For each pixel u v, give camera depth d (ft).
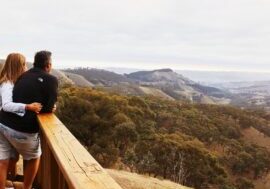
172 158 144.15
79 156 6.70
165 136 163.94
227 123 309.01
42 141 11.93
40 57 10.93
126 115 163.84
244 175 229.25
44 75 10.77
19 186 12.50
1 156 10.89
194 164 149.59
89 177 5.25
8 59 11.10
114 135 139.33
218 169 163.63
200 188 152.35
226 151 240.94
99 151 131.54
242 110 389.19
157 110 251.60
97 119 146.92
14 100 10.62
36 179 13.00
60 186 8.75
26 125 10.54
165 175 144.46
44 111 10.84
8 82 10.89
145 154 136.36
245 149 258.37
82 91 173.88
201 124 262.88
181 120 244.42
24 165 11.51
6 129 10.57
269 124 366.22
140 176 41.34
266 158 243.19
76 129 144.97
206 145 241.14
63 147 7.41
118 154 131.75
